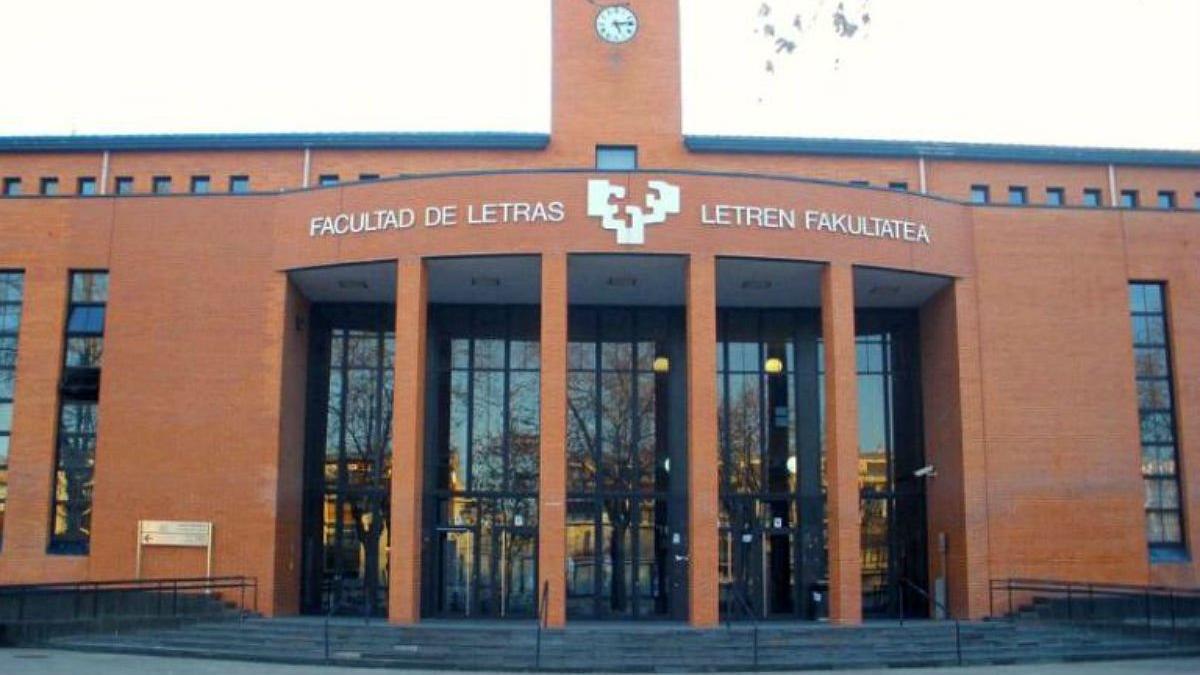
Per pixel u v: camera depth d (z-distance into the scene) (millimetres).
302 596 29344
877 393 31328
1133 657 22531
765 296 30062
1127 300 29344
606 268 27328
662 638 22391
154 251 28672
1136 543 28266
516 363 30656
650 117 32000
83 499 28547
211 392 27938
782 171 32406
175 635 22969
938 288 29578
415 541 25766
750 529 30000
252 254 28391
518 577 29438
